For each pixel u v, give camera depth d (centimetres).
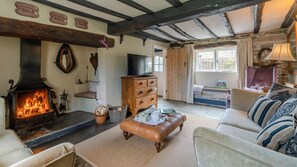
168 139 262
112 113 343
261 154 79
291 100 160
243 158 82
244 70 449
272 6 263
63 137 274
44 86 302
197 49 538
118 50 394
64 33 280
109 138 268
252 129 185
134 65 392
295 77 329
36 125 285
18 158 132
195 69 565
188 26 374
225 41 483
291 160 74
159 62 677
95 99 381
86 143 251
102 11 279
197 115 399
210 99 504
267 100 203
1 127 175
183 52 554
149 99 419
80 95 388
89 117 348
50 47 347
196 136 97
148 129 224
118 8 269
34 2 245
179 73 565
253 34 441
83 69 416
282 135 105
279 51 288
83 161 204
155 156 214
